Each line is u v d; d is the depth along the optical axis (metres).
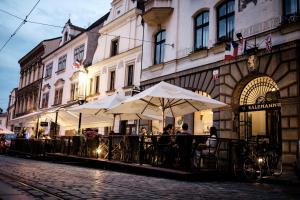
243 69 14.25
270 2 13.51
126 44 24.28
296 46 12.23
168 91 11.54
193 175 9.73
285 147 12.12
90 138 15.09
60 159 17.50
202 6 17.19
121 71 24.39
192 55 17.23
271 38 13.26
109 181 8.65
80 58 31.25
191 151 10.09
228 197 6.71
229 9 15.78
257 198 6.73
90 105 15.51
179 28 18.80
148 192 6.95
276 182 9.74
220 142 10.62
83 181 8.41
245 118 14.56
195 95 11.74
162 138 10.95
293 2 12.82
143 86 21.17
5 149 26.83
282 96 12.52
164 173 10.91
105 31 27.61
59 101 34.44
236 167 10.51
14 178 8.57
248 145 10.73
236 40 14.80
